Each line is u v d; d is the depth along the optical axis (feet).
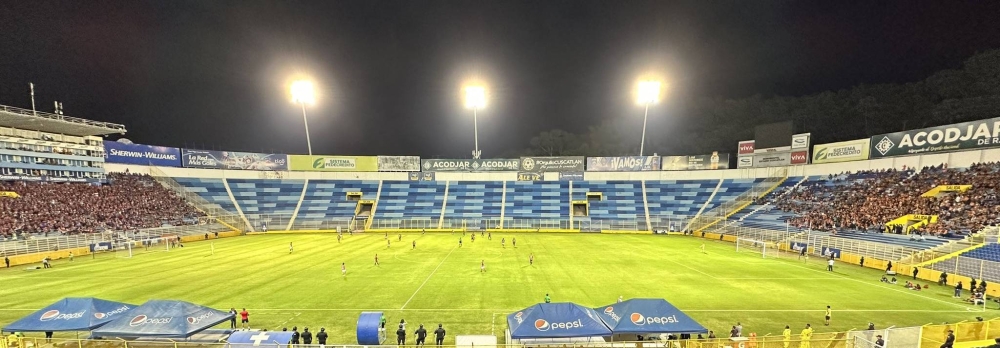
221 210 220.84
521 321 54.54
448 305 79.05
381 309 76.64
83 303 58.65
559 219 230.27
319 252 145.79
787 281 98.63
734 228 186.80
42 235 142.31
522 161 269.85
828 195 177.37
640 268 114.62
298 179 261.65
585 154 369.91
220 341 55.57
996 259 94.84
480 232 219.41
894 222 134.51
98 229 160.45
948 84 235.81
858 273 108.58
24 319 56.54
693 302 80.69
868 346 53.01
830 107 291.17
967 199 128.06
